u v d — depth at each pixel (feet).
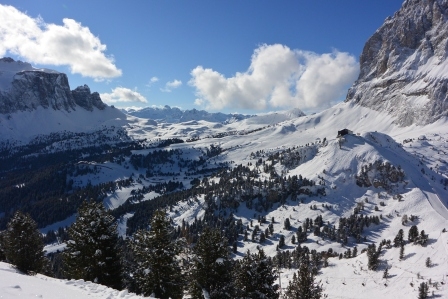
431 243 432.25
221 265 119.03
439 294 302.04
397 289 347.36
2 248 181.06
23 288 60.64
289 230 638.94
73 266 130.82
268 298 117.50
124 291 82.28
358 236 581.53
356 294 362.53
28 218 160.97
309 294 119.85
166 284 122.31
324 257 499.92
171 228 127.95
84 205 134.92
